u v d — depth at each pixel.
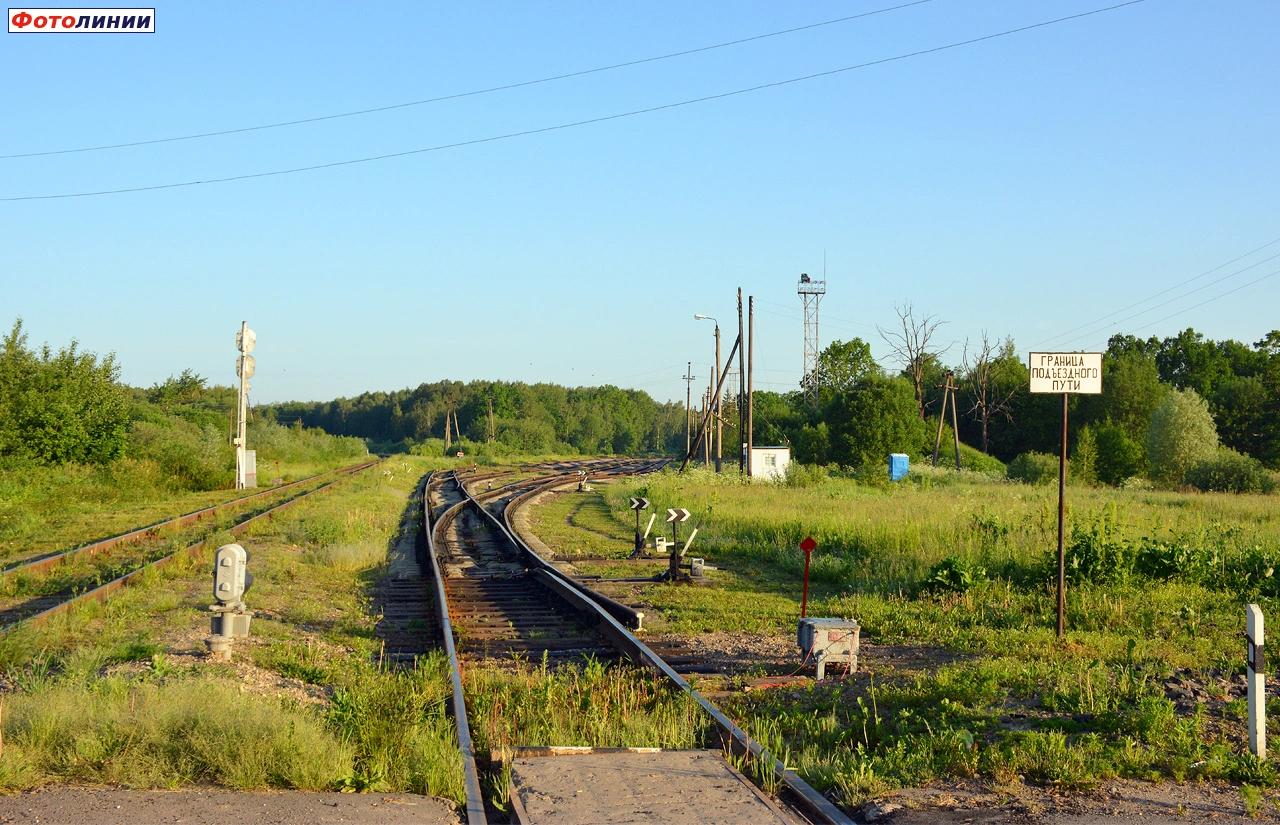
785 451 52.41
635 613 13.60
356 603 15.97
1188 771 7.38
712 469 59.34
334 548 21.02
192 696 7.80
